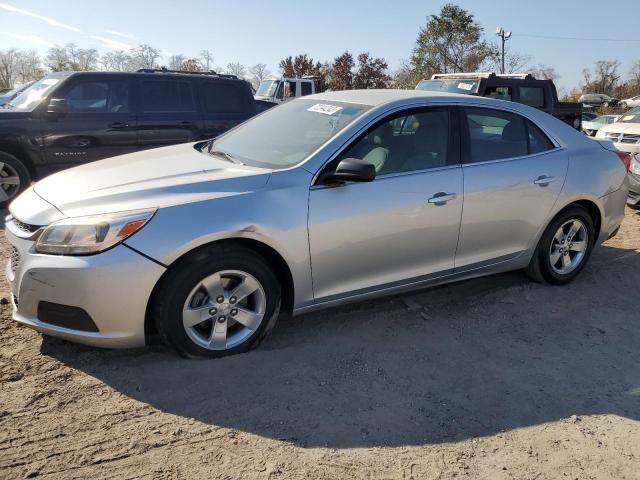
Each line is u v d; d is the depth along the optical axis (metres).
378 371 3.39
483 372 3.45
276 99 20.64
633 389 3.36
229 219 3.16
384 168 3.75
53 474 2.42
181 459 2.56
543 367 3.55
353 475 2.52
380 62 38.62
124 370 3.22
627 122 11.79
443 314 4.22
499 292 4.64
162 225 3.04
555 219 4.62
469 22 35.22
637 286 4.95
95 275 2.94
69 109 7.43
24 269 3.07
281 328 3.86
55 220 3.08
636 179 7.54
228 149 4.20
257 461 2.57
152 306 3.18
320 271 3.54
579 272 4.94
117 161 4.04
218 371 3.25
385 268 3.80
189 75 8.45
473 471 2.60
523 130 4.48
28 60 39.50
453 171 3.98
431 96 4.11
